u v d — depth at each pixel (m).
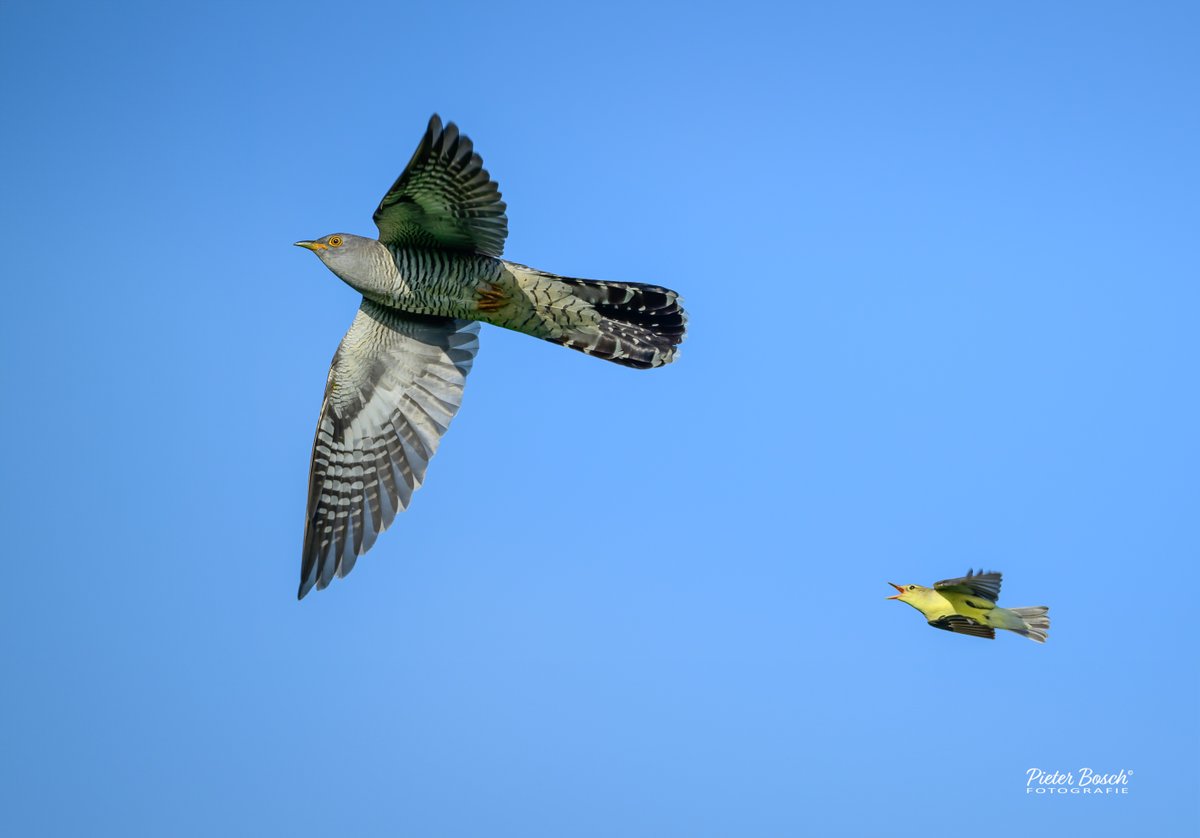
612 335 13.84
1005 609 14.48
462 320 14.52
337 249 12.99
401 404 14.73
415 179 12.00
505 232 12.50
